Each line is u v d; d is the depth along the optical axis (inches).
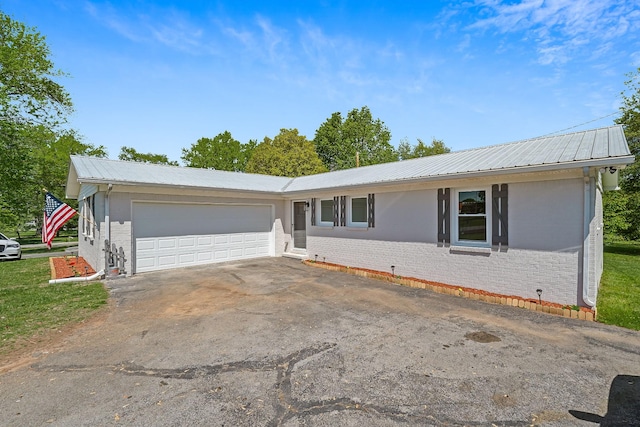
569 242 237.5
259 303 261.9
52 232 369.1
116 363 157.3
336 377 141.8
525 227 260.5
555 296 244.5
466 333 193.0
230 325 210.7
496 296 264.5
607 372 144.4
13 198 704.4
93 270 406.0
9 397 128.2
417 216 340.8
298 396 127.3
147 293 295.9
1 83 663.8
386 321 216.2
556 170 232.2
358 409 118.3
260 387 134.3
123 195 376.5
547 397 125.3
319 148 1670.8
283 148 1301.7
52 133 758.5
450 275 311.7
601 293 278.4
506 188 271.4
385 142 1654.8
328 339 185.3
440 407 119.2
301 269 416.2
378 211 382.6
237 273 389.1
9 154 668.7
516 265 265.4
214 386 135.3
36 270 442.9
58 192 1025.5
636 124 657.6
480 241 293.9
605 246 734.5
